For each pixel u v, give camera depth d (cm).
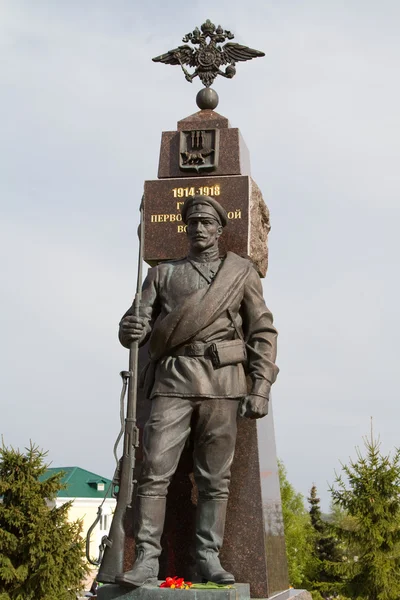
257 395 588
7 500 1792
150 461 575
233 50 771
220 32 775
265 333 615
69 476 3862
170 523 632
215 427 589
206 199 631
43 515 1797
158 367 607
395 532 1575
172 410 587
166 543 630
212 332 598
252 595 607
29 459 1819
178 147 720
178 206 698
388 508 1590
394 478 1591
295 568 2167
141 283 599
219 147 712
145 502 570
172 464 580
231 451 595
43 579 1738
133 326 584
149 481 573
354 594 1595
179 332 595
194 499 632
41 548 1747
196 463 595
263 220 727
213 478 586
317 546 2511
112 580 538
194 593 524
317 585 1636
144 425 634
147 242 697
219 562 578
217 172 707
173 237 693
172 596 526
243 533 620
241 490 629
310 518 2909
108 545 543
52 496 1839
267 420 691
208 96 750
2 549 1748
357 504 1595
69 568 1789
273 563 636
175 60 776
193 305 598
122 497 552
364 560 1591
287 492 2497
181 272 625
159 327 600
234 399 597
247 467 633
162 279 630
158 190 704
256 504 624
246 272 624
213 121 727
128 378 577
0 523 1783
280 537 679
